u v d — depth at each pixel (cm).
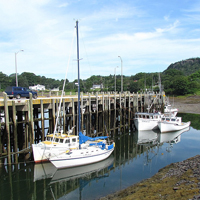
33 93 2503
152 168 1952
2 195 1495
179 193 1177
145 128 3641
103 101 2942
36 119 2034
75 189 1582
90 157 1972
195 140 3025
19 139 2077
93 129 2998
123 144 2881
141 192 1317
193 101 7638
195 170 1540
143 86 9581
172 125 3544
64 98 2308
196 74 11319
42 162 1947
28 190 1564
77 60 2047
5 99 1719
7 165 1788
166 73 14338
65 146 1961
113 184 1638
